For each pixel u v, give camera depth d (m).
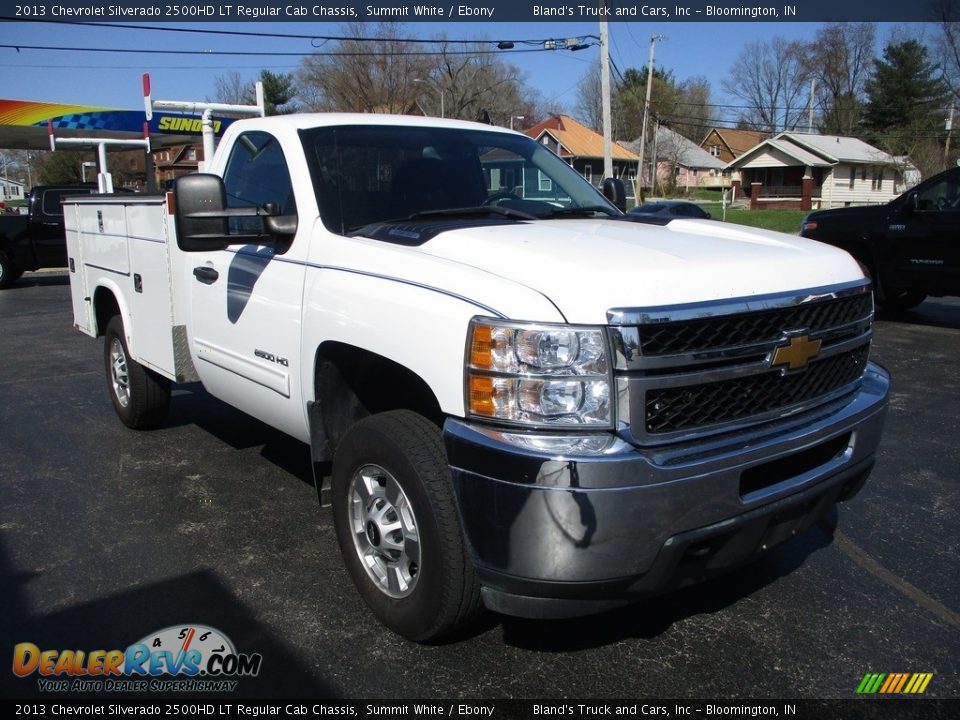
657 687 2.87
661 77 73.12
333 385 3.45
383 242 3.22
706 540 2.60
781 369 2.74
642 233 3.23
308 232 3.52
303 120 3.98
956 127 48.91
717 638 3.17
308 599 3.46
